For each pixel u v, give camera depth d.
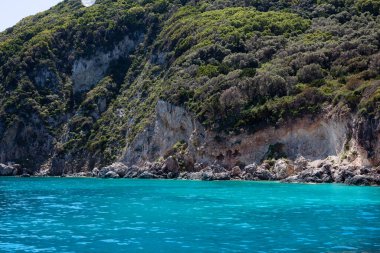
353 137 61.31
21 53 114.69
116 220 31.47
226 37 92.62
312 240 24.55
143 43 115.94
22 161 102.00
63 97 110.12
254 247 23.09
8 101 106.25
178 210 36.09
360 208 36.03
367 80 66.88
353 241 24.23
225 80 79.25
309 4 102.50
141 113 95.44
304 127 67.38
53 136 104.19
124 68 113.81
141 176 78.88
